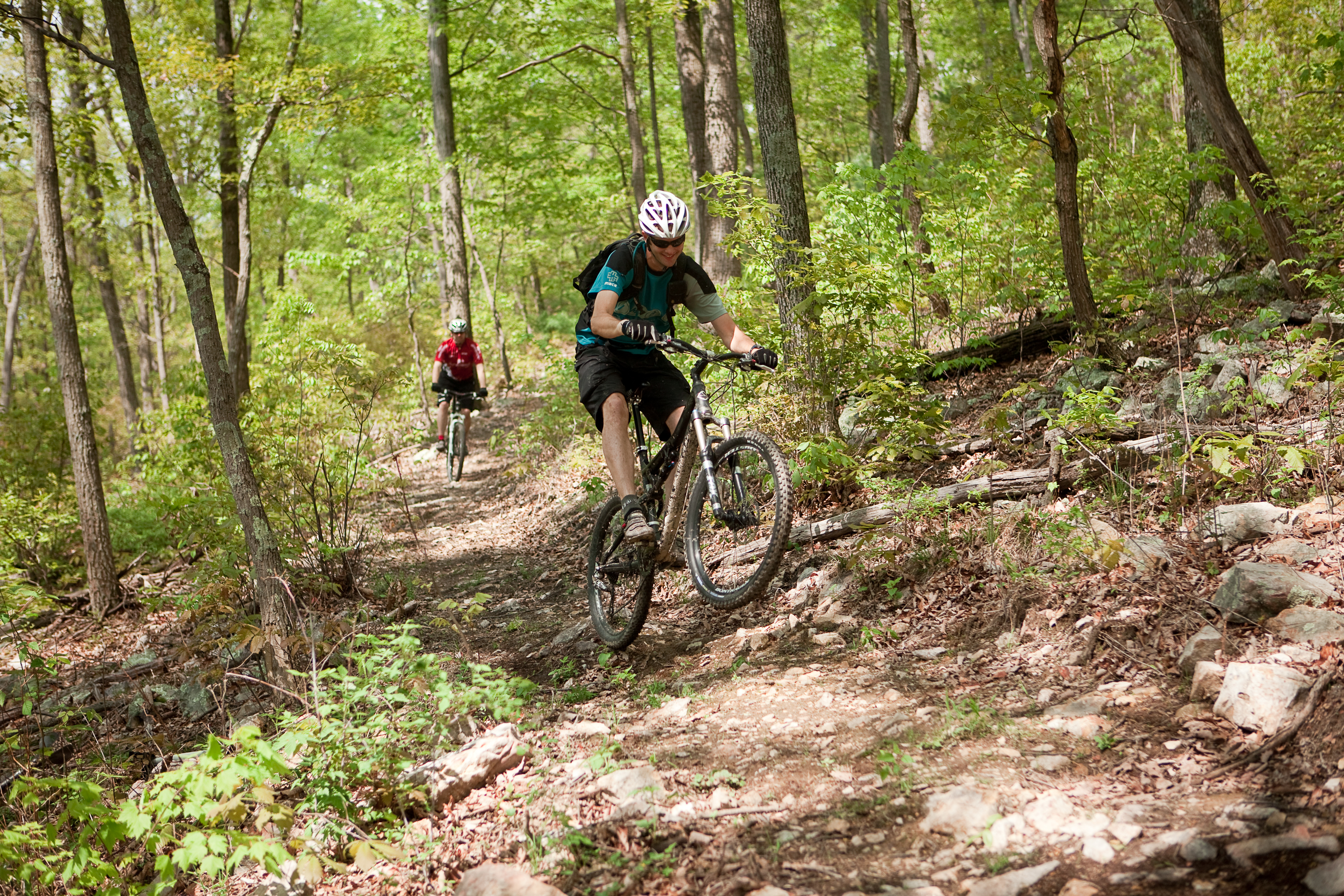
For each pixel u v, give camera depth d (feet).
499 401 62.18
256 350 47.75
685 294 14.12
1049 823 7.87
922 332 26.09
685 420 13.64
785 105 20.68
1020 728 9.55
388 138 73.26
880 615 13.65
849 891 7.52
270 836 10.32
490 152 66.39
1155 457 15.28
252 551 15.98
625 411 13.91
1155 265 25.58
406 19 64.85
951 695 10.72
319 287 91.20
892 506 15.56
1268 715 8.45
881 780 9.07
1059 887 7.08
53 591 31.71
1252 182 23.13
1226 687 8.89
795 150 20.79
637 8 57.88
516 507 31.27
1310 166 30.45
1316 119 33.40
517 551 25.54
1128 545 12.28
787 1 70.08
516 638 17.61
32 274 102.27
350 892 9.55
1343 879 6.24
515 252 81.20
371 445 42.16
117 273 73.92
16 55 27.84
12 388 80.12
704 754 10.40
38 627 26.84
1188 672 9.85
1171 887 6.80
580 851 8.89
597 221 81.25
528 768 11.03
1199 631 10.32
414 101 59.31
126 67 15.70
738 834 8.64
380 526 30.09
